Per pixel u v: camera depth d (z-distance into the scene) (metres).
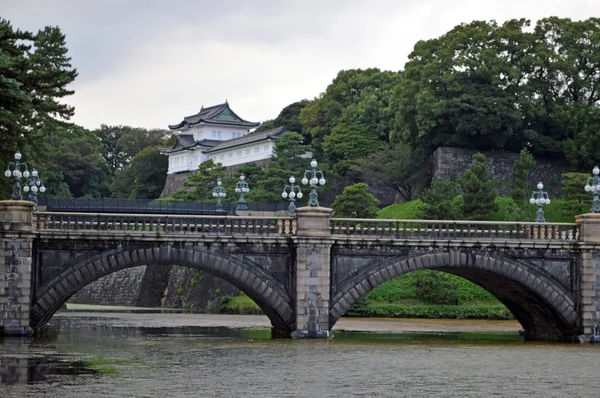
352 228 77.44
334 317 76.25
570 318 80.12
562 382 53.91
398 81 187.12
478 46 147.50
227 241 75.00
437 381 53.06
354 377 53.88
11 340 69.69
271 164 159.75
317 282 75.50
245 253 75.69
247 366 58.12
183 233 74.31
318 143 184.38
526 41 147.75
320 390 48.69
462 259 78.56
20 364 56.75
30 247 71.56
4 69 79.44
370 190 166.12
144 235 73.75
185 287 149.12
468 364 61.84
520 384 52.72
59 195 180.50
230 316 122.69
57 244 72.94
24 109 86.38
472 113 143.75
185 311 139.38
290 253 76.38
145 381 50.50
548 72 147.88
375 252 77.25
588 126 144.75
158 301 155.75
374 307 118.19
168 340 77.81
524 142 148.50
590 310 79.88
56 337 79.50
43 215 73.19
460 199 135.25
